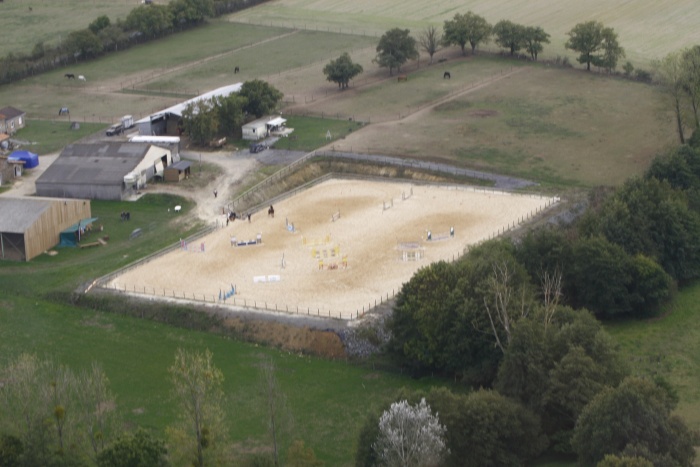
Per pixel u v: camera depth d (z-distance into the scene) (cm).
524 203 18375
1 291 15300
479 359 12469
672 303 15075
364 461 9994
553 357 11244
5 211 16825
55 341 13750
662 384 11288
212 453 9844
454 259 15650
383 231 17338
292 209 18638
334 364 13138
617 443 9638
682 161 17750
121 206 18825
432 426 9700
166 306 14500
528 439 10469
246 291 14975
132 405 12062
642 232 15400
